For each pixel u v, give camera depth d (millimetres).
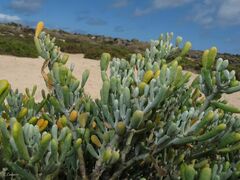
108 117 1978
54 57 2447
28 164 1656
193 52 37688
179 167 2266
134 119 1864
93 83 12758
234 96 12812
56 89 2193
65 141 1704
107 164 1983
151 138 2098
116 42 47094
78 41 43656
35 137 1663
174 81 2096
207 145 2275
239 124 2197
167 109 2355
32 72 13812
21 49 19594
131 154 2215
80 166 2062
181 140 2025
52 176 1771
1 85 1549
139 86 1930
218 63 2172
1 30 39188
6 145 1638
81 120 2111
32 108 2328
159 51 2508
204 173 1705
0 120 1598
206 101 2217
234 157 2467
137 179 2422
